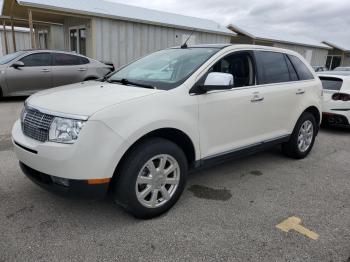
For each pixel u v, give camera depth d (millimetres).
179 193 3352
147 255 2629
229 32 16984
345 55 33156
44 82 9789
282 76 4656
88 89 3391
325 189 4059
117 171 2908
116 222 3098
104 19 12617
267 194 3848
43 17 15266
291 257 2650
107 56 13008
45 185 2883
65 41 15797
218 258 2615
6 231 2889
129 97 2975
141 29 13789
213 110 3520
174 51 4277
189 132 3283
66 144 2650
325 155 5551
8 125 6707
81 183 2695
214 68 3660
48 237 2822
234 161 5023
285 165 4922
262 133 4309
